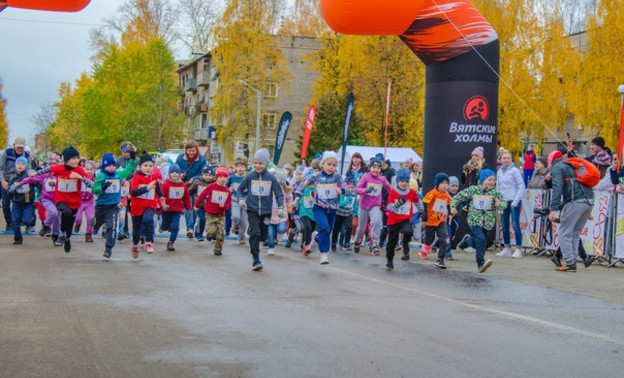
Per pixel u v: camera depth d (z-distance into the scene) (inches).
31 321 264.8
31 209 605.9
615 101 1669.5
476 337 254.8
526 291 386.9
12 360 208.8
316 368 206.5
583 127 1759.4
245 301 322.3
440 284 408.2
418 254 609.6
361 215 607.2
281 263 497.4
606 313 321.1
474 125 674.8
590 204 499.5
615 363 222.4
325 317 287.1
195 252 557.3
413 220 751.7
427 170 695.1
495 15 1795.0
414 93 1855.3
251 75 2170.3
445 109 677.9
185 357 216.5
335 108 1884.8
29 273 402.3
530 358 224.8
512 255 617.0
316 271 453.7
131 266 448.8
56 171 507.8
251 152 2209.6
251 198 462.0
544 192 609.3
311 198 563.8
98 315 279.6
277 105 2728.8
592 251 561.9
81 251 538.0
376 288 380.8
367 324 274.4
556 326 281.0
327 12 650.8
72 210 513.3
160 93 2620.6
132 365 206.1
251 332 254.5
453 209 494.0
